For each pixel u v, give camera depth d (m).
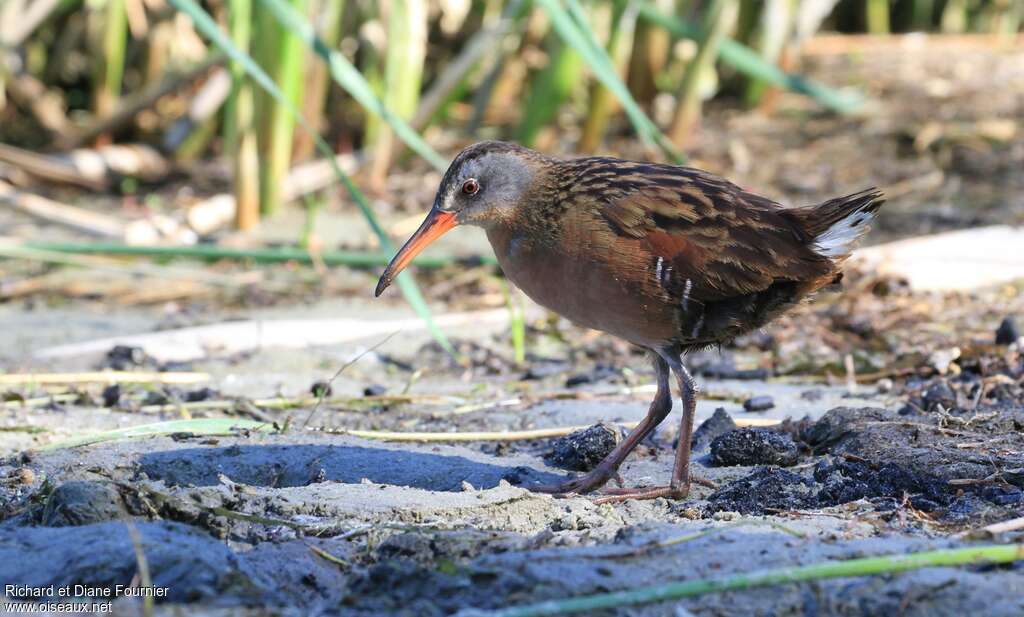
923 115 19.55
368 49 17.62
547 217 8.53
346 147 18.52
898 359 11.07
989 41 23.98
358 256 13.38
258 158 15.89
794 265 8.30
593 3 17.23
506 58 18.92
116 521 6.96
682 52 20.58
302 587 6.54
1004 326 11.17
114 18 18.59
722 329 8.48
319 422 10.06
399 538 6.86
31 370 11.60
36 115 18.98
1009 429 8.86
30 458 8.74
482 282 14.15
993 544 6.62
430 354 12.05
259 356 12.02
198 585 6.25
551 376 11.42
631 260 8.22
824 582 6.24
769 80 17.34
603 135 19.03
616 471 8.52
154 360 11.81
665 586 5.82
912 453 8.22
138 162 18.06
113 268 13.51
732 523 7.04
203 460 8.75
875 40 24.11
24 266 15.09
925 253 14.15
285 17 11.97
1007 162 17.58
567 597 6.08
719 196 8.38
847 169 17.55
